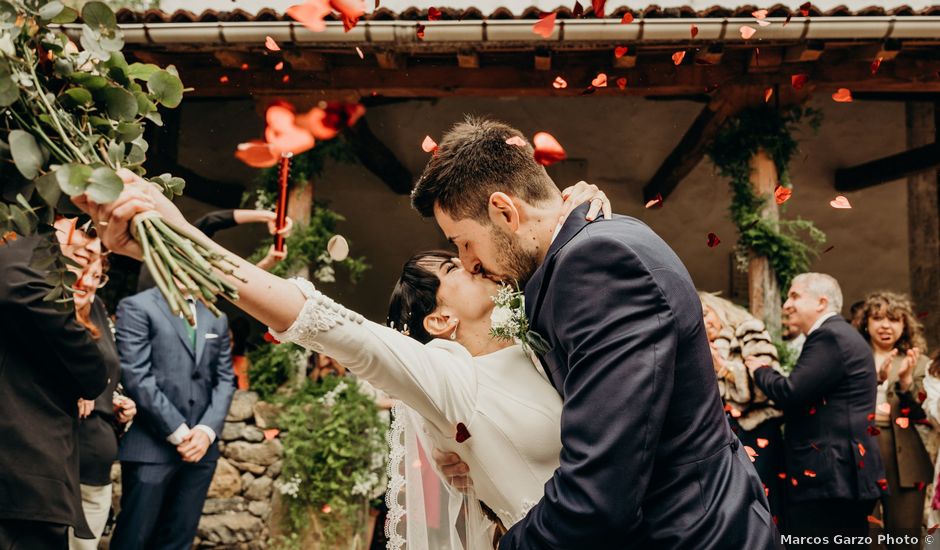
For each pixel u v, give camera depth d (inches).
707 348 56.6
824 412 152.9
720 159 221.3
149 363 156.3
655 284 53.5
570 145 348.5
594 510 49.5
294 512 195.2
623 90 219.6
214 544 193.2
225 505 195.3
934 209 320.8
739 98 217.5
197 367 162.1
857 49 205.9
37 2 52.9
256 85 215.6
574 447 51.4
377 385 60.1
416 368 60.4
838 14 193.3
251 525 193.5
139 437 154.6
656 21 191.8
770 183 219.0
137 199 48.6
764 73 214.8
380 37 195.8
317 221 222.4
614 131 349.4
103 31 55.2
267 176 222.1
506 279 64.6
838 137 343.6
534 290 60.1
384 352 58.9
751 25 191.9
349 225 349.7
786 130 218.7
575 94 219.1
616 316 52.9
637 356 51.7
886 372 171.5
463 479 69.2
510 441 61.9
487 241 63.2
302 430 197.2
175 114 315.0
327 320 56.1
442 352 64.9
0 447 94.8
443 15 195.2
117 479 193.8
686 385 54.6
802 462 154.3
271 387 207.0
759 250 217.0
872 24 191.8
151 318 158.4
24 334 97.5
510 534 56.0
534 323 60.8
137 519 152.8
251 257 219.9
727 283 347.6
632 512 49.9
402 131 345.1
